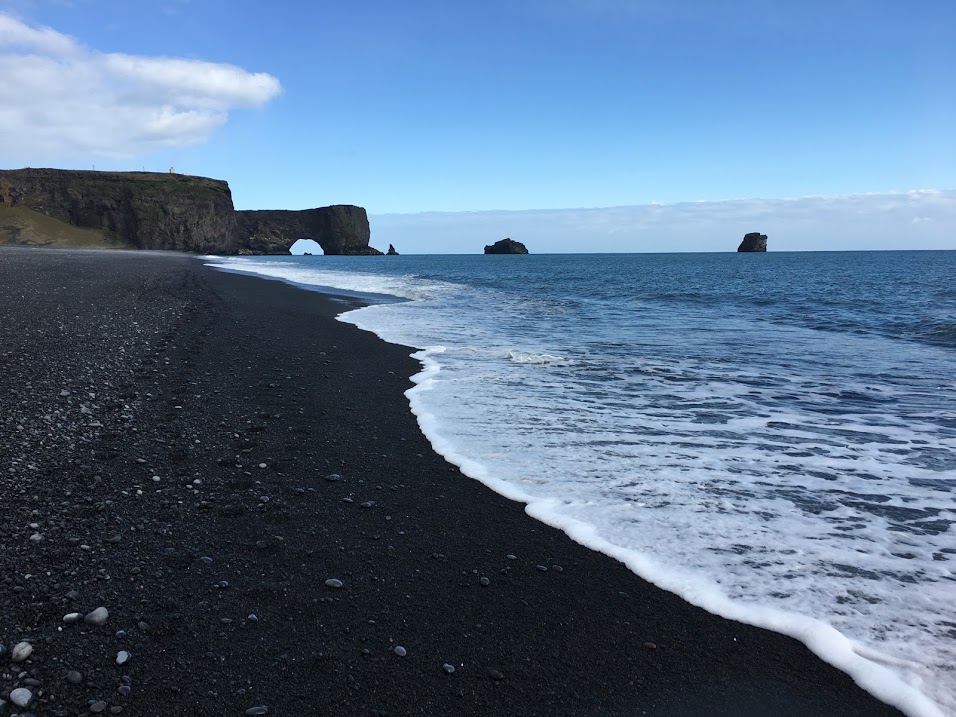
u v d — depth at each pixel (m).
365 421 6.16
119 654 2.49
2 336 8.62
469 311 17.41
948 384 8.09
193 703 2.27
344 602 3.02
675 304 20.31
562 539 3.76
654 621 2.95
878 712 2.36
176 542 3.47
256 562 3.34
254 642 2.66
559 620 2.95
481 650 2.71
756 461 5.10
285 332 11.66
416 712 2.32
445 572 3.37
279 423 5.88
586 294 24.73
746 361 9.68
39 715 2.13
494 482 4.62
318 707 2.30
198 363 8.21
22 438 4.75
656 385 7.95
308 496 4.27
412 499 4.31
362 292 24.28
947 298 22.78
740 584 3.23
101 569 3.11
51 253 46.88
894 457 5.21
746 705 2.41
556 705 2.39
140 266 31.14
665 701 2.43
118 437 5.05
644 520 3.99
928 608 2.98
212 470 4.58
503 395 7.34
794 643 2.77
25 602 2.76
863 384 8.08
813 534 3.79
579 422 6.23
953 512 4.10
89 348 8.31
